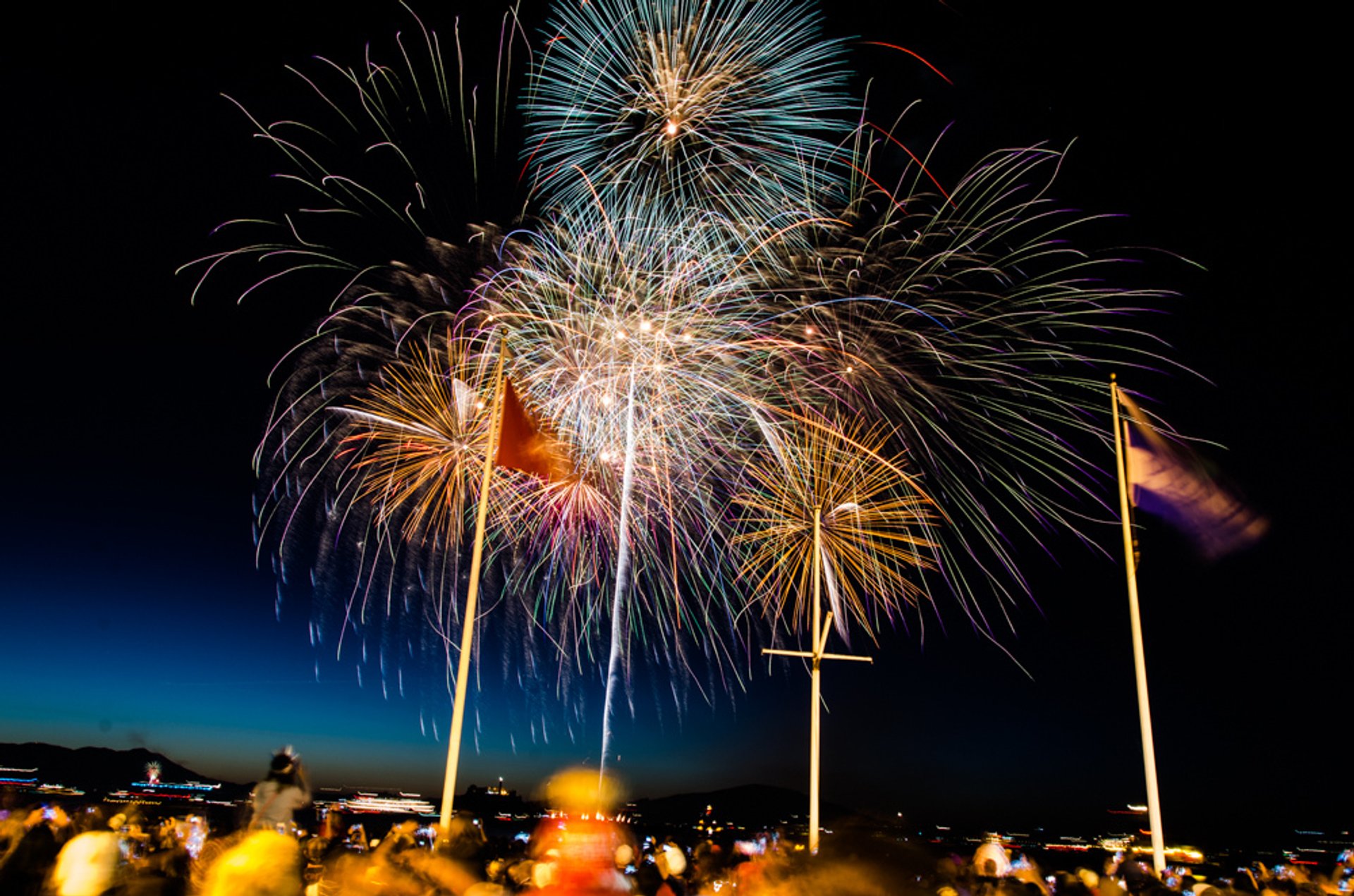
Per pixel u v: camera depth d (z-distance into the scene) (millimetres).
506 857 11812
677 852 11969
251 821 8391
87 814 15227
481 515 18344
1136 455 19797
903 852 6246
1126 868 14219
